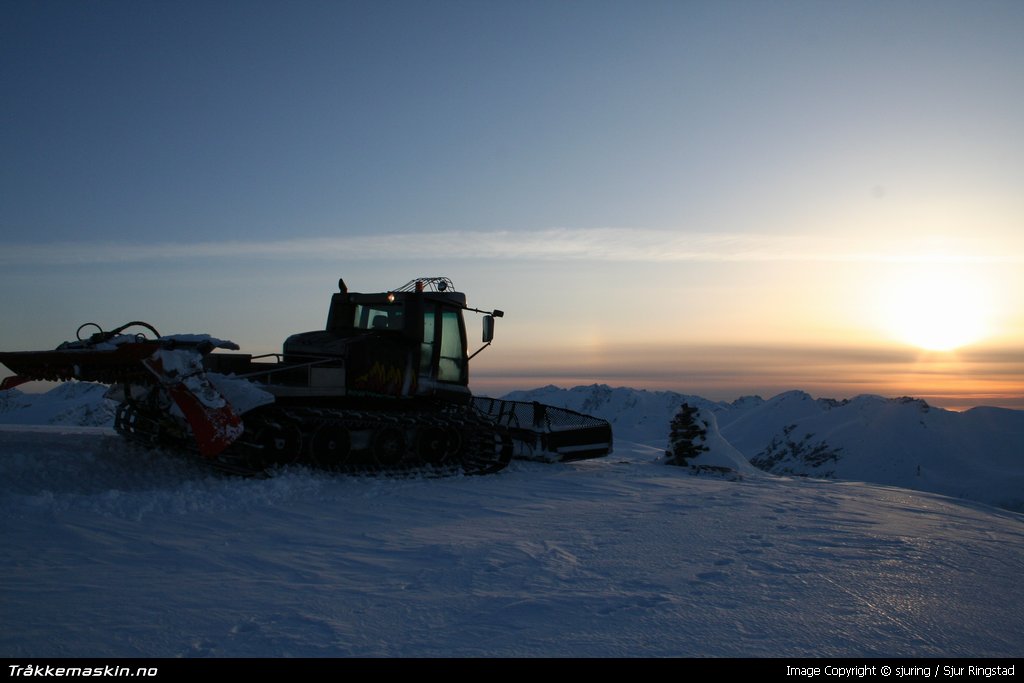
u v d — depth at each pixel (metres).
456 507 9.51
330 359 11.70
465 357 13.73
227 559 6.36
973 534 8.75
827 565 6.62
